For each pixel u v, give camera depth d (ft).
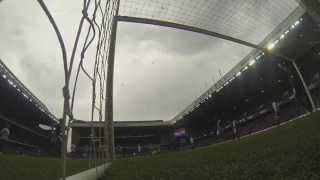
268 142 34.53
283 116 154.10
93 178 20.20
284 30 110.01
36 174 17.80
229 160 27.71
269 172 20.15
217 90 168.35
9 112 165.27
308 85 140.46
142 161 39.99
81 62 10.29
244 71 145.89
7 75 125.39
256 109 193.88
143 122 221.46
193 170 25.41
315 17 52.24
